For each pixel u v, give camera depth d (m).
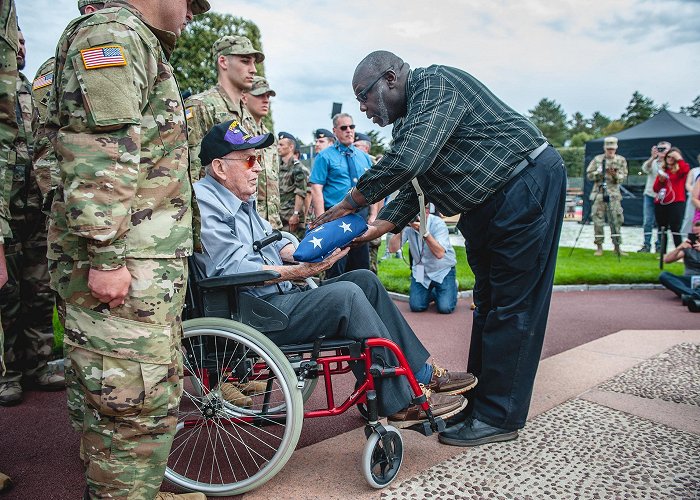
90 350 1.71
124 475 1.76
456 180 2.47
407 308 5.92
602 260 9.20
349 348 2.24
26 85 3.23
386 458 2.21
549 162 2.46
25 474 2.38
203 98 3.98
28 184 3.14
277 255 2.79
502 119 2.44
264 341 2.14
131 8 1.77
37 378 3.33
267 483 2.30
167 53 1.91
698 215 6.26
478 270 2.80
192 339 2.28
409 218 2.85
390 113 2.53
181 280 1.83
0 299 3.08
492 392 2.62
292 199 7.34
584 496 2.14
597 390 3.27
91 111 1.56
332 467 2.42
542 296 2.56
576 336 4.67
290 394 2.12
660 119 15.44
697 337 4.47
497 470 2.36
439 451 2.55
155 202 1.76
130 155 1.62
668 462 2.40
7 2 2.09
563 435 2.68
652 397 3.15
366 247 5.09
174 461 2.50
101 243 1.60
